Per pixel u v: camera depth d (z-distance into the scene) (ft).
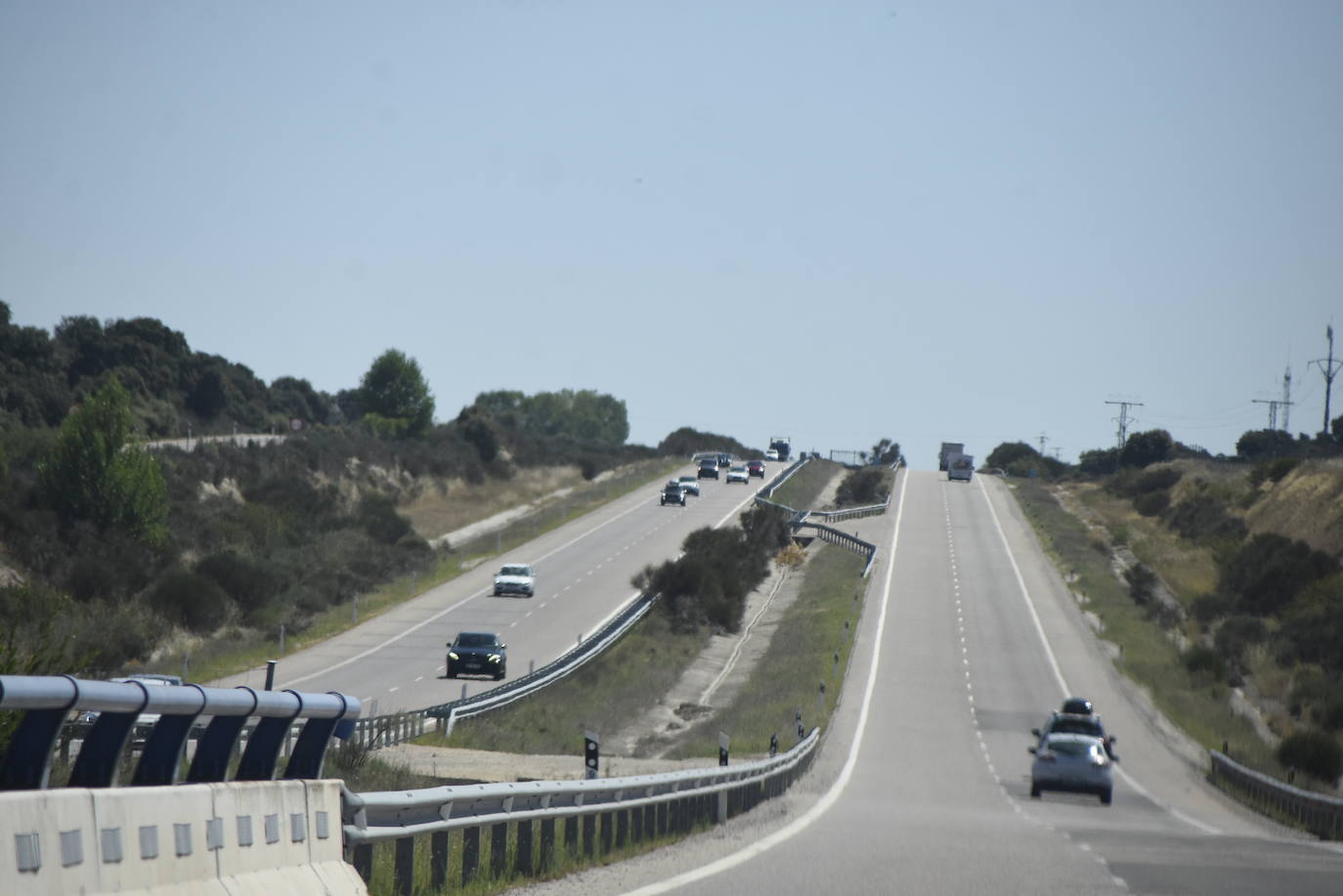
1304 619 404.16
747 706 311.68
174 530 398.42
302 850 53.47
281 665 313.12
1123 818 170.30
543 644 364.58
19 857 37.37
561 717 277.23
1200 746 285.23
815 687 321.73
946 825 133.69
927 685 334.44
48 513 345.92
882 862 94.17
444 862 67.46
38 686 37.01
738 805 136.56
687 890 76.54
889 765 229.04
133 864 42.63
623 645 377.30
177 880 44.86
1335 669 363.76
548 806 82.79
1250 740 299.58
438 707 229.86
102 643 276.62
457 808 70.59
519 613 412.98
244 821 49.47
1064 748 193.77
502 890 72.28
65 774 73.00
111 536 352.69
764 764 149.18
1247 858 109.50
